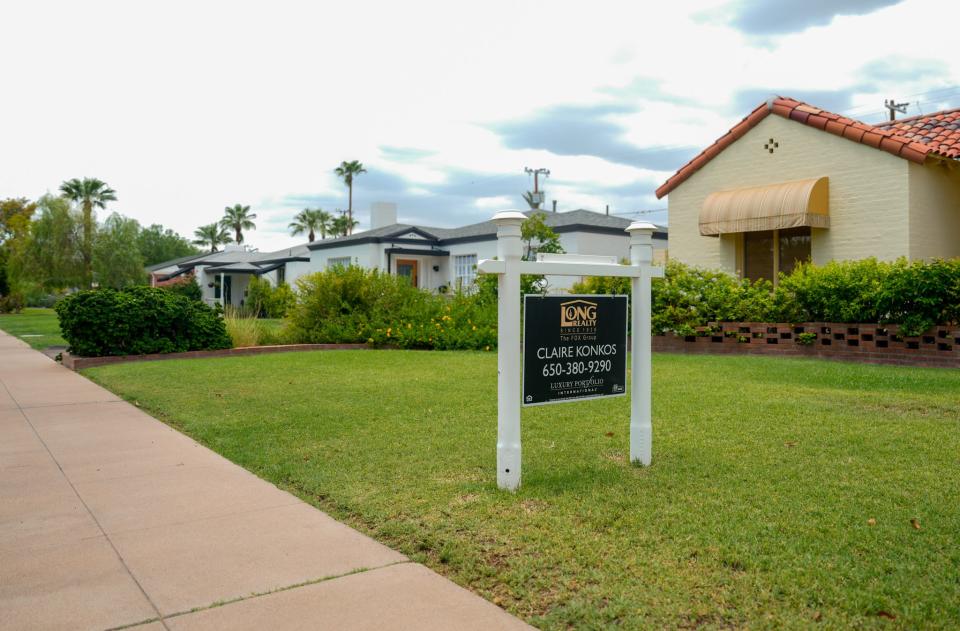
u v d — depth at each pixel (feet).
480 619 10.71
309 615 10.87
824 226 46.93
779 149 50.01
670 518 14.48
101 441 23.07
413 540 13.85
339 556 13.19
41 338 67.82
